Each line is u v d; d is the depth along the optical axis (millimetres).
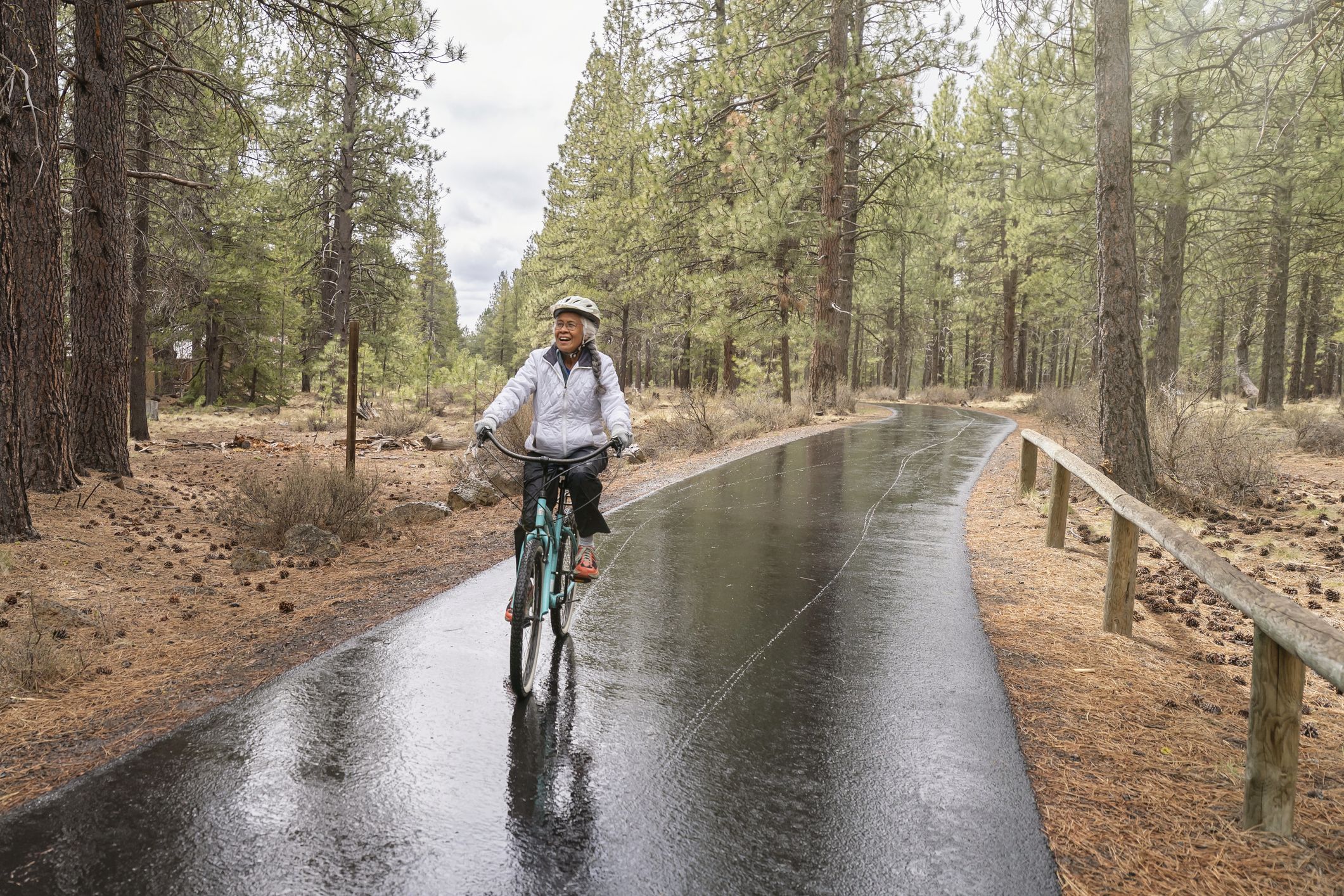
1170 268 19875
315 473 8594
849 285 29953
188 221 18438
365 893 2418
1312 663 2410
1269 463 10469
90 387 10109
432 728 3570
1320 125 15023
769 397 25359
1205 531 8328
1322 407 24234
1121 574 5105
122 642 4801
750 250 22719
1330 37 10656
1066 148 17984
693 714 3791
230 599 5820
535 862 2594
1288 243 22938
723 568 6621
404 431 20688
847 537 7883
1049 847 2740
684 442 16656
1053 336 60969
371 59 13094
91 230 10086
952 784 3162
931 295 42656
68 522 7496
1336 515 8945
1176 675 4430
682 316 29000
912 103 22500
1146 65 16062
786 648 4730
